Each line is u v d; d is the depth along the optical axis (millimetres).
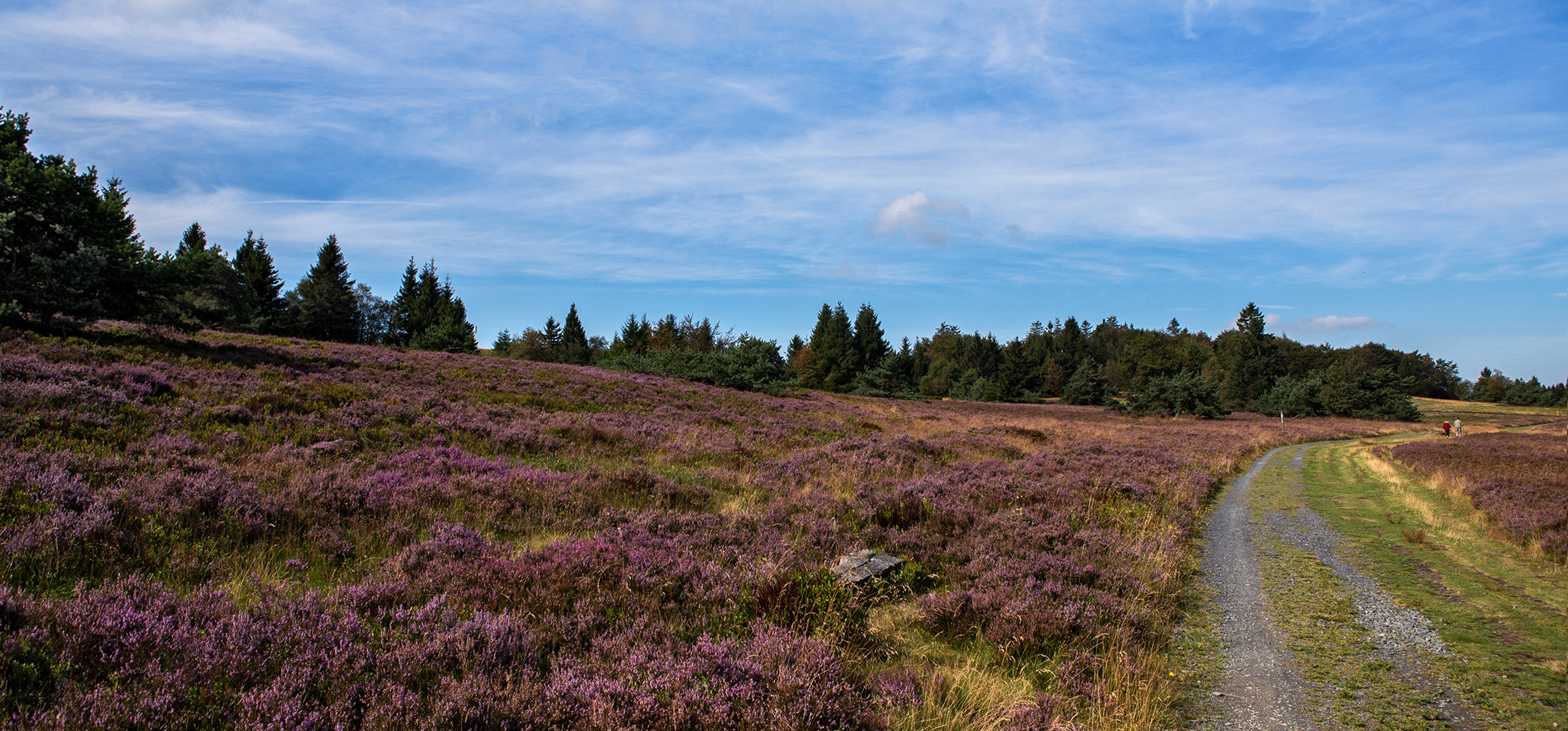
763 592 6059
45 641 3803
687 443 16484
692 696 3984
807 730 3957
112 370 13344
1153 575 8523
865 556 7941
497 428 15094
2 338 15359
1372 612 7602
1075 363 122312
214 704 3465
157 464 8344
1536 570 9500
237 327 43250
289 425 12352
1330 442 42750
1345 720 4996
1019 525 9992
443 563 6281
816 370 84625
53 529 5398
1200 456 24312
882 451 18141
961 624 6387
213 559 5809
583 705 3883
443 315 74188
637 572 6320
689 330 83562
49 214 18219
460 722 3531
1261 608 7766
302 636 4191
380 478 9422
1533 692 5426
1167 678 5637
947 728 4457
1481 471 18938
